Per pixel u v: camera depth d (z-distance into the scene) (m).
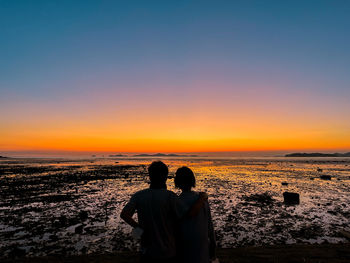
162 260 2.63
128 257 6.08
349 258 5.66
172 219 2.78
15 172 40.25
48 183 25.34
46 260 5.95
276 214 11.87
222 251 6.39
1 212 12.51
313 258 5.66
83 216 11.45
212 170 47.00
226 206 13.74
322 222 10.45
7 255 6.93
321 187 22.03
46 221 10.71
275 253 6.08
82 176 33.78
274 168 53.16
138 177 32.88
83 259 5.96
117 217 11.37
